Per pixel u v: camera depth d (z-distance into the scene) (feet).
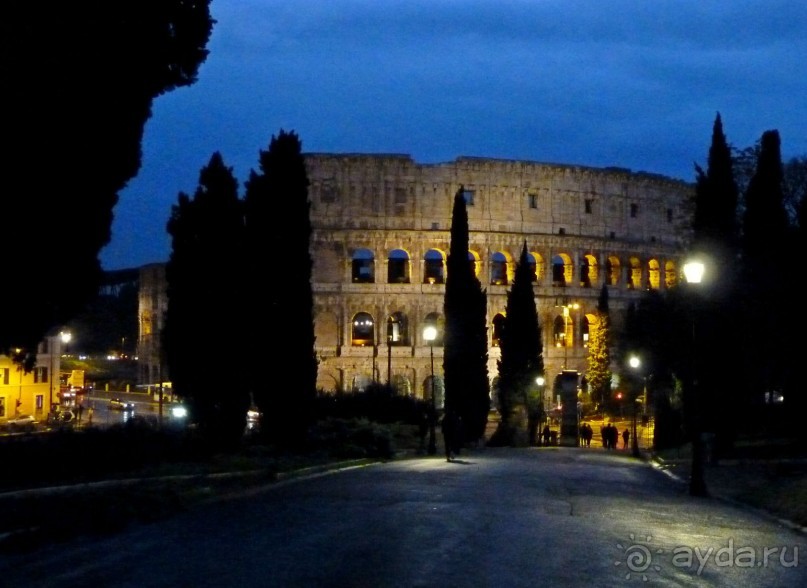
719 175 187.42
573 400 307.17
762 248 184.75
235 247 140.77
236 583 53.21
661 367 287.48
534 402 300.40
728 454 169.99
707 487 127.24
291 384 155.33
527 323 302.25
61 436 117.60
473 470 143.43
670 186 451.94
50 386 363.97
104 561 59.98
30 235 91.04
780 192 189.88
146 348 488.02
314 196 386.52
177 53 104.73
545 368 404.77
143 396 463.83
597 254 423.64
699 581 58.29
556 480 127.95
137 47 95.45
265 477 114.73
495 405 391.04
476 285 271.90
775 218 187.62
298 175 158.71
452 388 266.77
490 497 99.71
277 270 156.15
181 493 90.99
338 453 158.40
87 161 93.56
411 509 86.63
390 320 392.47
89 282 99.81
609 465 177.27
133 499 82.38
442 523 77.41
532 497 101.50
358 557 61.21
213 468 115.55
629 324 349.41
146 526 75.36
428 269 408.67
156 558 60.90
